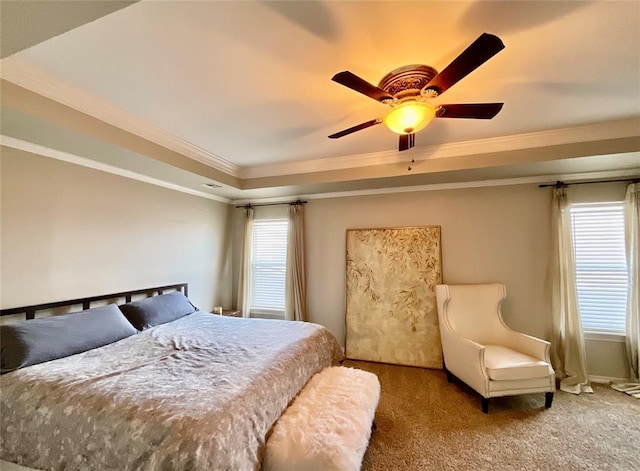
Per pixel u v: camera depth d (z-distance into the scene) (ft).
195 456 4.37
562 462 7.06
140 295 11.85
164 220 13.00
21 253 8.37
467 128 9.51
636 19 5.02
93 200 10.18
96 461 4.92
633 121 8.98
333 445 5.47
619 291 11.40
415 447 7.62
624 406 9.54
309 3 4.68
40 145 8.51
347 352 14.17
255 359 7.38
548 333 12.06
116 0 3.41
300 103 7.88
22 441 5.54
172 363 7.13
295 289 15.28
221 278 16.49
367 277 14.29
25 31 3.90
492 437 8.02
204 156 11.66
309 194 15.42
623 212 11.39
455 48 5.78
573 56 6.02
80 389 5.75
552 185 12.09
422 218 13.87
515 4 4.76
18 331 7.23
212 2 4.61
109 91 7.27
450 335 11.32
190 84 6.98
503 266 12.74
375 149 11.41
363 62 6.18
